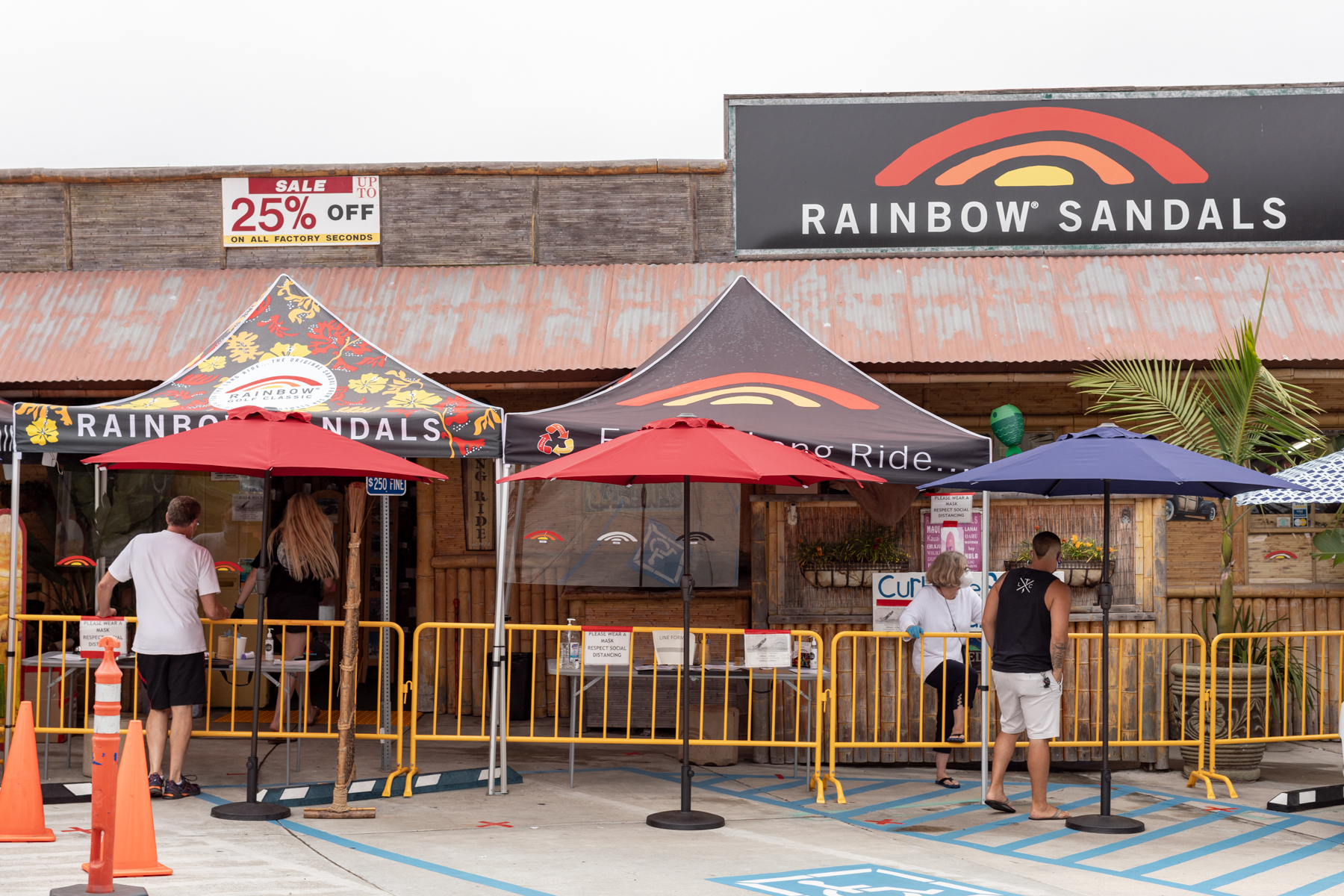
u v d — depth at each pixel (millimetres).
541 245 11750
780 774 8938
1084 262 11336
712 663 9945
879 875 5988
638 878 5805
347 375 8562
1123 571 9250
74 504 11039
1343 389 10969
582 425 7754
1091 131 11492
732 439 7016
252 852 6156
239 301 11359
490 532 11656
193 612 7680
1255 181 11375
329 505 12117
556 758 9555
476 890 5496
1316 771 9453
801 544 9328
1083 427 11188
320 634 8992
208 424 7699
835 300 11062
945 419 11320
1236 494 7887
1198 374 10430
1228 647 9195
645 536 11062
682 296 11242
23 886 5348
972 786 8578
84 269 11805
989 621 7719
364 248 11797
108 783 5238
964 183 11539
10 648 7875
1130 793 8422
